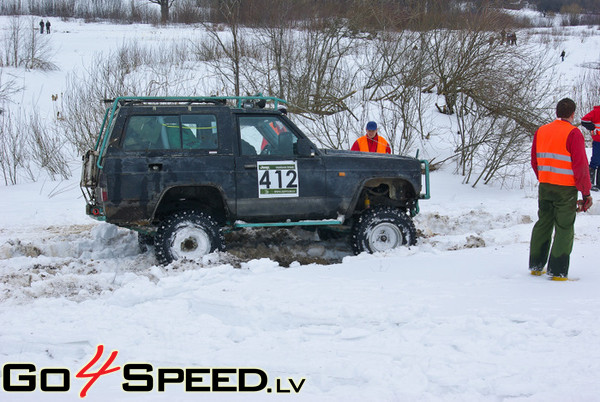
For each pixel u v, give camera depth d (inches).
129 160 268.1
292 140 286.4
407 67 615.5
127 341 175.9
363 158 292.7
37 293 230.1
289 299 204.4
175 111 274.7
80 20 2100.1
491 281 230.4
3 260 288.0
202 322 187.8
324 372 154.6
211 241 276.1
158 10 2287.2
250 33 691.4
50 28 1772.9
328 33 646.5
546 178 232.4
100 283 242.4
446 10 613.3
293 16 655.1
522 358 159.6
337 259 309.9
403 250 284.4
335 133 559.8
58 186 522.0
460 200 453.7
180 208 286.2
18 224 385.7
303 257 310.0
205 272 237.9
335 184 287.6
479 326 179.8
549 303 200.8
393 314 189.3
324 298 205.5
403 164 297.0
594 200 416.8
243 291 214.2
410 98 574.6
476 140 529.7
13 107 864.9
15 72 1068.5
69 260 290.4
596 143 465.1
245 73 679.7
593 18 2546.8
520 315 187.8
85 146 604.7
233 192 277.7
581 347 164.9
